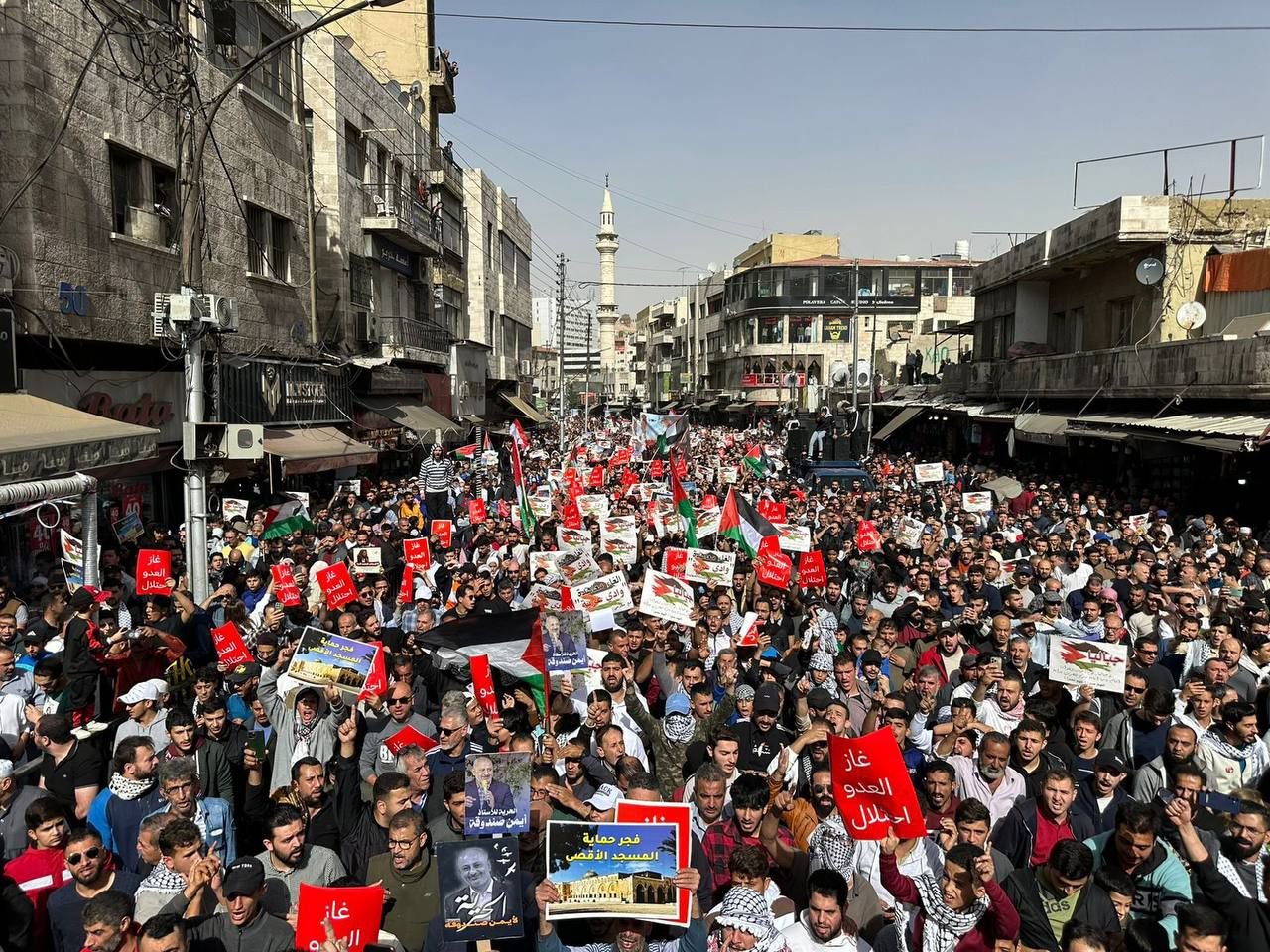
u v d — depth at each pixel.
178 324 11.98
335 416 26.98
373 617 10.29
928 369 62.56
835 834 5.90
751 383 78.06
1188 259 26.16
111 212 16.06
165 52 17.88
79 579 11.44
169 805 5.95
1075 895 5.13
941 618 10.57
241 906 4.95
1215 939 4.51
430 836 5.94
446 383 41.03
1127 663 8.48
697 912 5.25
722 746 6.54
